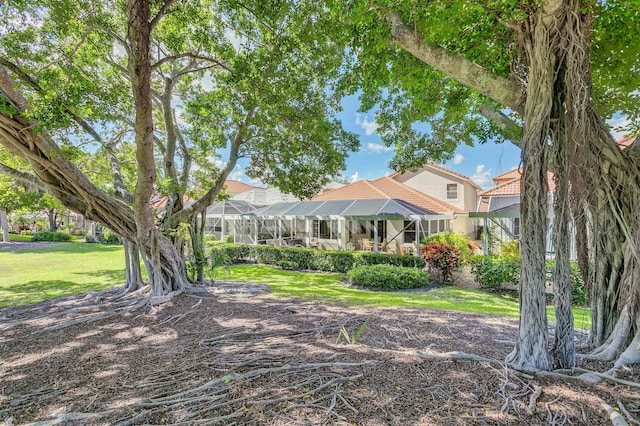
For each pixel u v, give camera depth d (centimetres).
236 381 294
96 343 458
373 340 420
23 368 371
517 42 323
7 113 464
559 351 303
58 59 571
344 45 461
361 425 221
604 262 348
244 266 1484
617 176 324
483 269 939
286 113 724
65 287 969
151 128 508
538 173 295
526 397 248
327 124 820
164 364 362
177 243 861
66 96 472
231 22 621
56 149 551
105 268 1353
